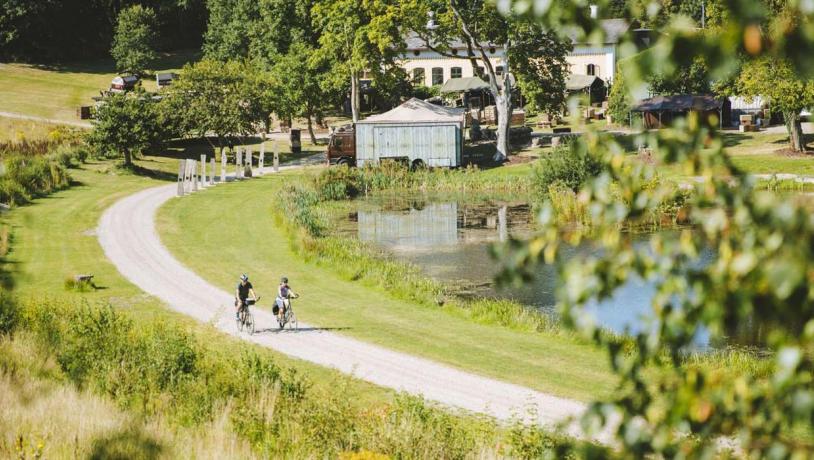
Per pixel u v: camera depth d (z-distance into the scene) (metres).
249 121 106.25
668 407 6.39
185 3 192.12
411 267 57.62
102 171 95.44
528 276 6.91
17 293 48.00
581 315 6.70
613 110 112.00
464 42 106.62
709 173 6.53
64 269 57.22
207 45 169.00
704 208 6.50
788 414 5.89
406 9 102.25
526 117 137.62
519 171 99.50
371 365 37.41
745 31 5.01
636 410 6.58
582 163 75.88
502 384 34.56
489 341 41.09
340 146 105.25
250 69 112.19
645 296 46.94
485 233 69.81
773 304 5.69
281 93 118.75
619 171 6.95
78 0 183.38
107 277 55.53
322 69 122.25
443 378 35.38
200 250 63.91
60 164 92.50
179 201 83.31
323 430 24.92
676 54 5.26
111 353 31.73
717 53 5.12
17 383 28.31
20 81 157.50
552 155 78.94
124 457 21.83
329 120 141.12
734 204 6.20
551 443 25.22
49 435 22.61
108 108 97.88
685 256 6.40
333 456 23.25
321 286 53.62
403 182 97.62
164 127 102.69
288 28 139.75
